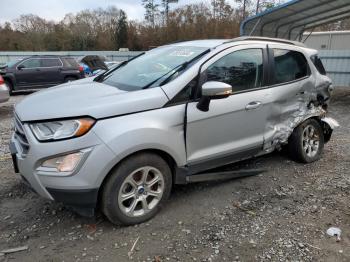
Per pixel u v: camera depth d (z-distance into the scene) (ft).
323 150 18.10
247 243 9.84
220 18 164.55
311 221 11.02
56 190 9.35
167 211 11.51
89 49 186.09
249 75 12.97
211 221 10.97
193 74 11.27
